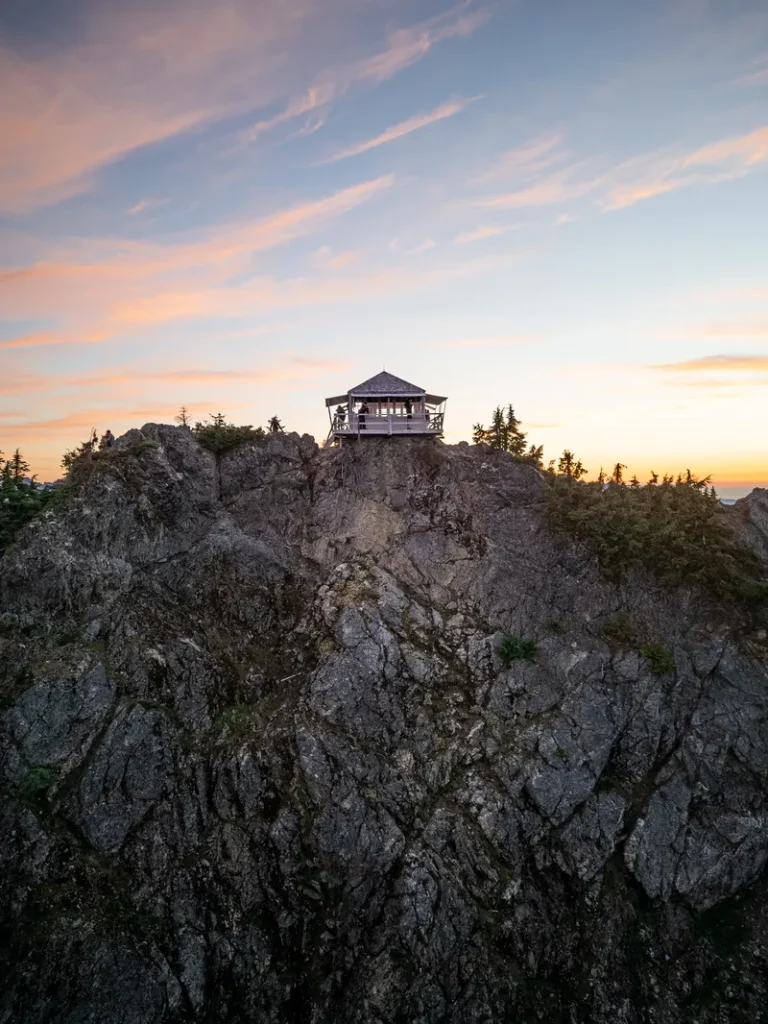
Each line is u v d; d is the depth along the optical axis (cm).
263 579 4569
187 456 4719
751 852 3756
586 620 4341
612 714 3991
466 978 3278
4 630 3769
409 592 4494
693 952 3544
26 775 3375
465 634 4322
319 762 3656
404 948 3297
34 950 2953
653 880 3672
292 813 3534
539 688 4097
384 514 4788
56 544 4009
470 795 3725
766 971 3506
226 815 3531
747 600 4350
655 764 3981
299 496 4909
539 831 3697
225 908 3316
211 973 3181
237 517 4741
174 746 3644
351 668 3997
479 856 3559
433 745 3894
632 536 4438
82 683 3641
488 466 4900
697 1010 3375
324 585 4528
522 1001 3291
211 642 4172
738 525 4806
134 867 3312
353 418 5022
